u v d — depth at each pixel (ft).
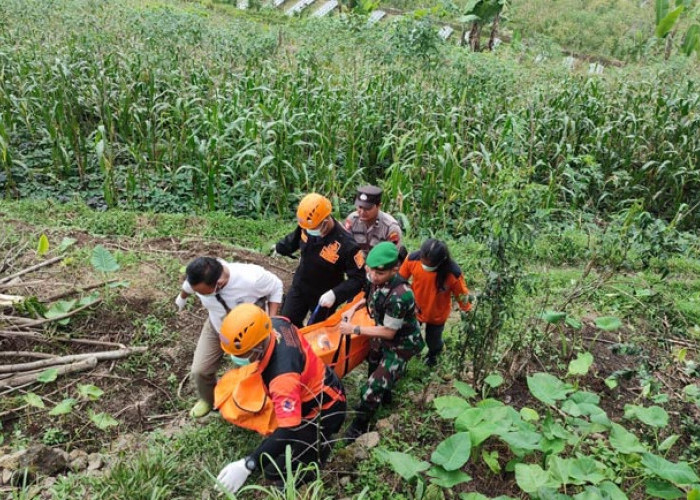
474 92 35.55
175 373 16.02
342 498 12.34
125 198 26.37
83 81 30.58
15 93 30.22
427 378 15.33
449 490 12.42
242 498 12.35
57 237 21.49
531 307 18.78
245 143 26.96
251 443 13.73
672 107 33.37
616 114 34.50
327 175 27.09
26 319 16.02
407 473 11.16
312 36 45.37
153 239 22.68
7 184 25.02
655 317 19.29
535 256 24.03
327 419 12.09
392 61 36.68
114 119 30.19
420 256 14.29
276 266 21.91
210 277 12.14
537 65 45.50
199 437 13.73
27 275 18.56
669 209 31.37
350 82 33.35
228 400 12.62
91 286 17.67
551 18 77.10
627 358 17.31
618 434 12.07
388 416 14.89
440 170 27.45
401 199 25.53
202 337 13.69
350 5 67.97
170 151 27.63
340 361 13.96
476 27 58.70
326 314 15.49
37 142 28.50
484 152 26.99
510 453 13.41
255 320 10.58
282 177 25.90
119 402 14.89
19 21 39.88
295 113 29.04
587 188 30.17
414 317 13.44
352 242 14.64
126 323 17.19
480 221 24.70
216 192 27.22
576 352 17.16
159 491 11.65
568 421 13.14
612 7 82.02
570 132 31.78
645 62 54.24
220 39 41.98
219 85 32.96
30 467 12.42
